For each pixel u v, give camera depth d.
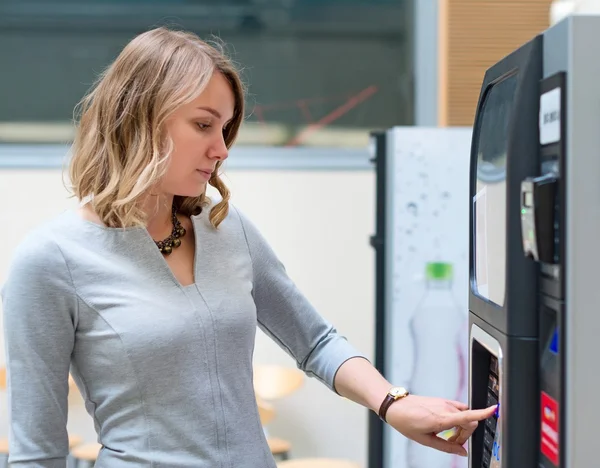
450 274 2.92
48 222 1.51
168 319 1.44
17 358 1.42
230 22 4.48
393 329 2.92
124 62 1.46
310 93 4.54
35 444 1.42
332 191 4.50
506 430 1.19
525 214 1.11
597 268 1.06
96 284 1.44
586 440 1.07
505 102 1.27
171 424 1.44
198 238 1.55
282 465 3.35
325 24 4.51
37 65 4.43
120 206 1.43
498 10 4.40
